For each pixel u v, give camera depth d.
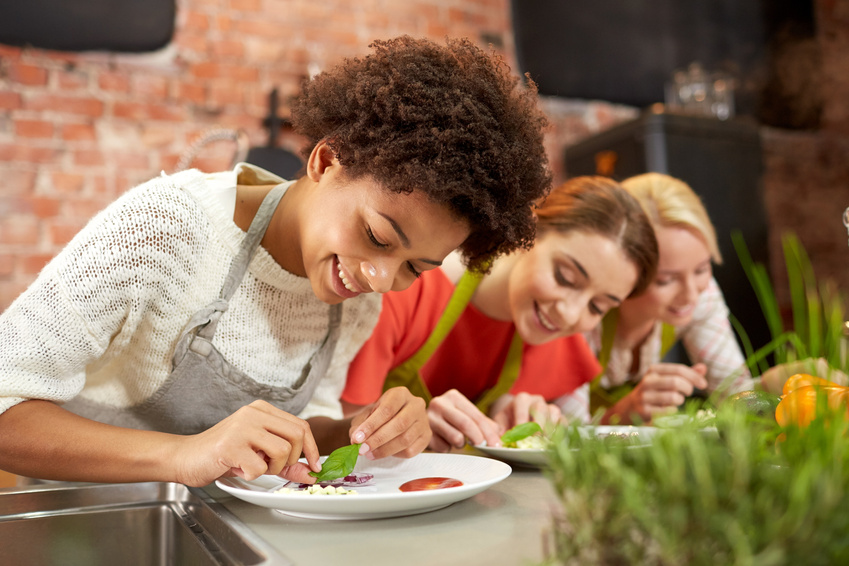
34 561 0.70
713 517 0.31
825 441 0.41
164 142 2.48
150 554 0.74
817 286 3.39
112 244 0.80
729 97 2.95
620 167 2.58
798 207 3.43
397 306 1.26
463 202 0.71
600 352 1.65
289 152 2.32
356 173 0.73
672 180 1.69
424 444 0.86
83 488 0.73
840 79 3.54
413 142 0.70
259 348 0.94
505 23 3.00
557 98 3.01
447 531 0.56
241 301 0.91
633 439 0.42
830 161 3.52
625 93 3.10
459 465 0.81
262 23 2.65
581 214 1.28
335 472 0.72
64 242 2.33
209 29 2.57
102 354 0.85
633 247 1.28
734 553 0.31
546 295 1.28
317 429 0.99
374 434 0.81
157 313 0.86
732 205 2.55
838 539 0.31
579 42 3.03
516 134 0.75
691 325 1.87
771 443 0.50
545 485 0.76
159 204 0.84
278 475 0.71
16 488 0.72
